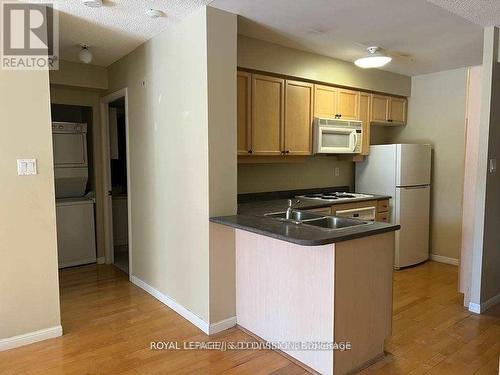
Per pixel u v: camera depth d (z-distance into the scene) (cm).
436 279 403
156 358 245
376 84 447
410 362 239
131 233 393
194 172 283
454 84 450
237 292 288
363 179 475
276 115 359
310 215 299
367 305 231
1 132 244
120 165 525
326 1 247
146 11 264
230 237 283
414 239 450
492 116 304
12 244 253
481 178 307
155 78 327
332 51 371
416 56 389
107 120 452
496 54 299
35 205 260
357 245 221
